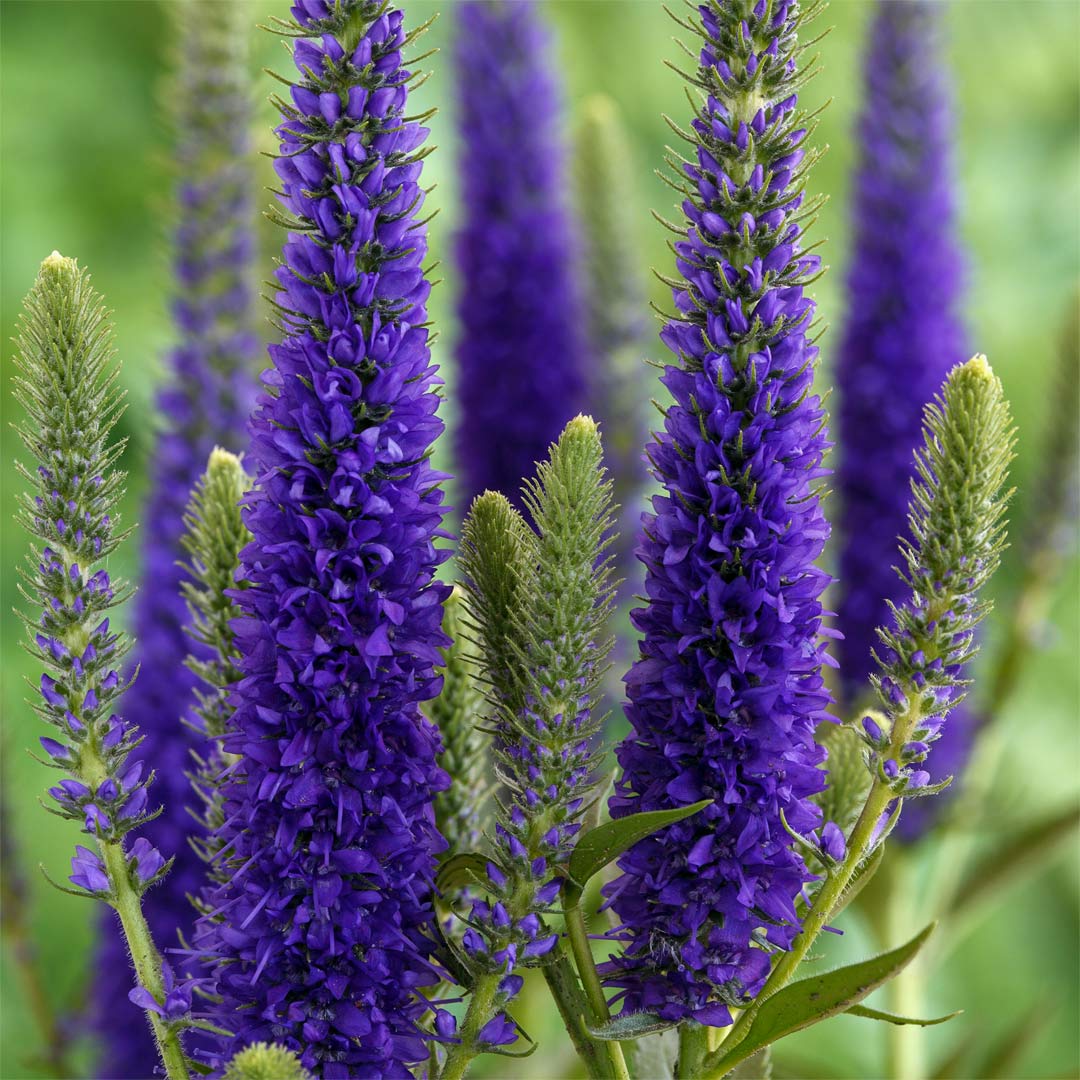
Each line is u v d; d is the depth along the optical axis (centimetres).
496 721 51
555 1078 61
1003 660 76
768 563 49
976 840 87
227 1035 50
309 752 49
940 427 50
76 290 49
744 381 49
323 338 49
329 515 49
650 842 50
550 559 49
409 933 50
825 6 49
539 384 85
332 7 49
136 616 67
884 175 80
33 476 49
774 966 50
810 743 50
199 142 73
